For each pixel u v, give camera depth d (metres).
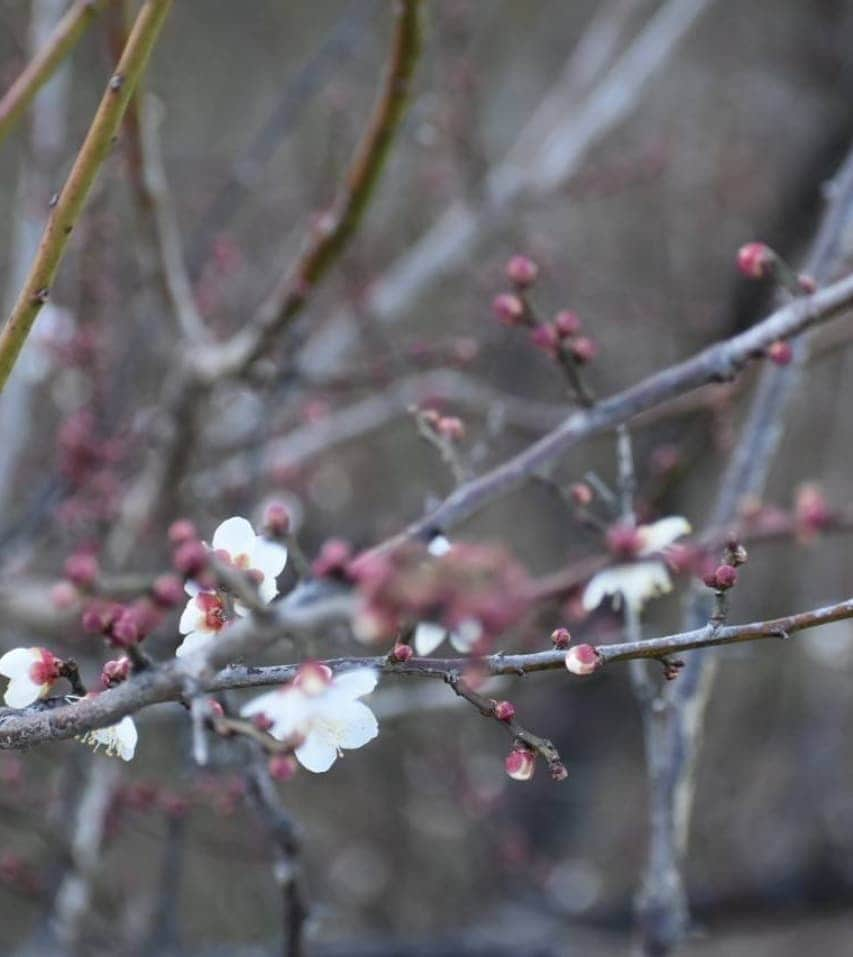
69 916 4.93
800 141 9.32
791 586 8.76
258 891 7.98
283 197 7.85
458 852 8.30
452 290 7.96
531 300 3.23
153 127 4.42
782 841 8.20
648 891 3.64
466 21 6.39
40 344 5.27
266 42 10.60
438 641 2.16
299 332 4.93
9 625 5.28
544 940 6.56
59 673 2.23
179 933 6.01
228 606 2.11
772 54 9.73
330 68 6.48
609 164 7.44
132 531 5.34
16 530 5.41
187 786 5.05
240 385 5.32
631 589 2.65
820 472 9.14
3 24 6.54
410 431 8.45
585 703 8.14
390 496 8.13
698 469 6.66
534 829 7.96
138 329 5.94
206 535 5.56
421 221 7.59
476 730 8.01
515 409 6.01
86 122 7.93
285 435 6.17
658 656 2.24
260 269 7.40
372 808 8.10
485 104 8.82
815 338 4.75
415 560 1.61
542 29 10.35
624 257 9.22
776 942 9.86
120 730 2.23
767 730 9.12
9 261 7.99
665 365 8.14
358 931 7.89
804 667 9.20
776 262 3.07
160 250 4.59
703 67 10.02
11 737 2.01
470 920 7.62
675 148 8.35
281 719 1.97
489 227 6.51
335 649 3.46
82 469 5.18
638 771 8.77
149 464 5.68
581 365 3.24
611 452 7.84
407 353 5.52
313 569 1.85
